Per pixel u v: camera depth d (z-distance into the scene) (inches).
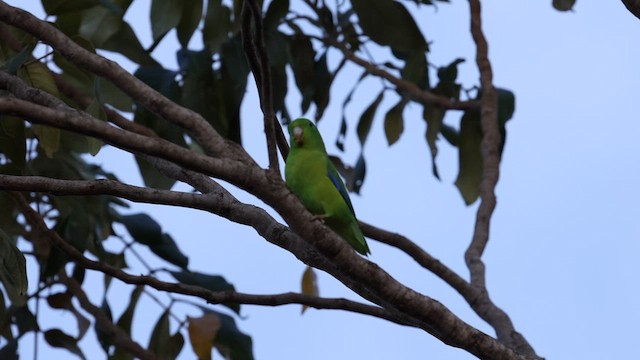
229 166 272.4
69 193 279.4
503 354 311.1
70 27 401.4
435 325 305.4
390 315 356.2
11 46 386.3
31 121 251.9
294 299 361.4
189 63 479.5
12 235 489.7
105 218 482.6
